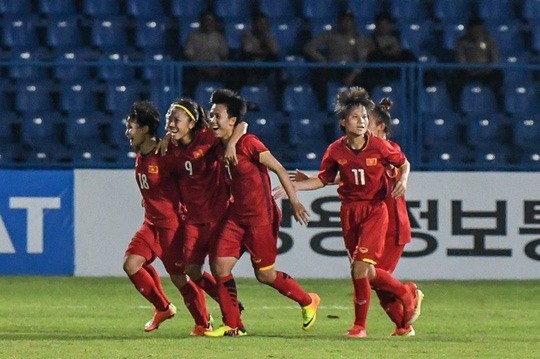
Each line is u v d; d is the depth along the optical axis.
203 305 31.27
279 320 36.44
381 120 31.62
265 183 30.02
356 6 61.84
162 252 30.97
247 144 29.59
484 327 34.88
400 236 31.44
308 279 49.00
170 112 29.75
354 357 26.34
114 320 35.97
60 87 57.16
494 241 49.62
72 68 58.47
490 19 61.66
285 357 26.14
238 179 29.81
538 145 55.50
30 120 55.88
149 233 31.11
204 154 29.83
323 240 49.19
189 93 51.66
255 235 30.12
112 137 55.53
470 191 49.59
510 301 42.69
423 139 55.06
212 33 56.47
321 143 54.84
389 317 34.44
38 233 49.31
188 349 27.56
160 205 30.64
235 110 29.56
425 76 55.12
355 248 30.86
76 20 61.03
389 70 53.78
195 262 30.59
